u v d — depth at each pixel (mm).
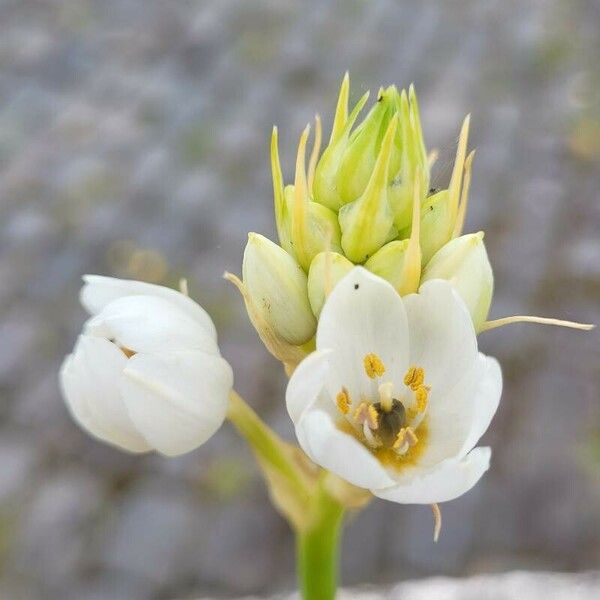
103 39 611
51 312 410
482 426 140
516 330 403
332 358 148
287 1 665
